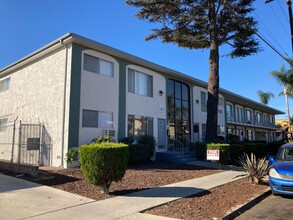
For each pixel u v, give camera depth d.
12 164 12.02
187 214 6.46
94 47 14.84
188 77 22.52
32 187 8.83
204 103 26.08
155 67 19.19
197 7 17.41
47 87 15.09
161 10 17.02
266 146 22.91
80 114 13.91
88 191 8.48
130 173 12.20
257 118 45.06
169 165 15.79
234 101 35.81
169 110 21.16
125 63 17.11
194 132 23.84
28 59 16.59
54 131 14.10
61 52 14.52
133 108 17.36
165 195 8.23
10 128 18.12
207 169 14.45
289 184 8.28
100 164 7.75
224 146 15.98
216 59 18.12
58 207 6.76
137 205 7.08
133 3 17.02
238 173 13.06
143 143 16.73
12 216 5.98
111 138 14.88
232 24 18.36
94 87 14.85
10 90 18.83
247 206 7.57
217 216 6.38
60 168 12.87
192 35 18.61
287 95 33.34
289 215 6.76
